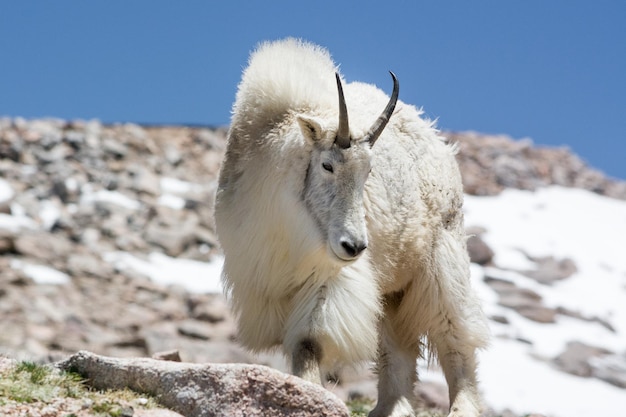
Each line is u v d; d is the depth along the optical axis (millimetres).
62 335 69625
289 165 24938
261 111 26000
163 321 76562
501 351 78625
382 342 27828
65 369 22719
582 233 110188
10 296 75438
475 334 27906
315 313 24250
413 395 28156
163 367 21750
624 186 128125
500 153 128750
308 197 24641
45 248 85188
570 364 77812
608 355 81000
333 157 24391
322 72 27297
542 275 97188
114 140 111625
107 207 96250
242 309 25781
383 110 26953
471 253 98688
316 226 24469
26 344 65750
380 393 27641
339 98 24188
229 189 26312
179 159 110812
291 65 26219
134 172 105125
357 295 24703
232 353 68750
